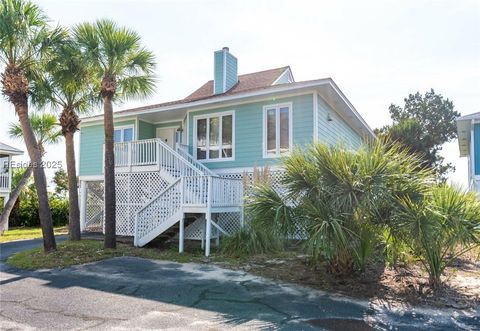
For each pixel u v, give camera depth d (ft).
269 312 15.39
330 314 15.19
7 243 38.75
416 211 17.26
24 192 65.77
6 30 26.43
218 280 20.97
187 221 34.71
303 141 36.50
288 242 29.84
